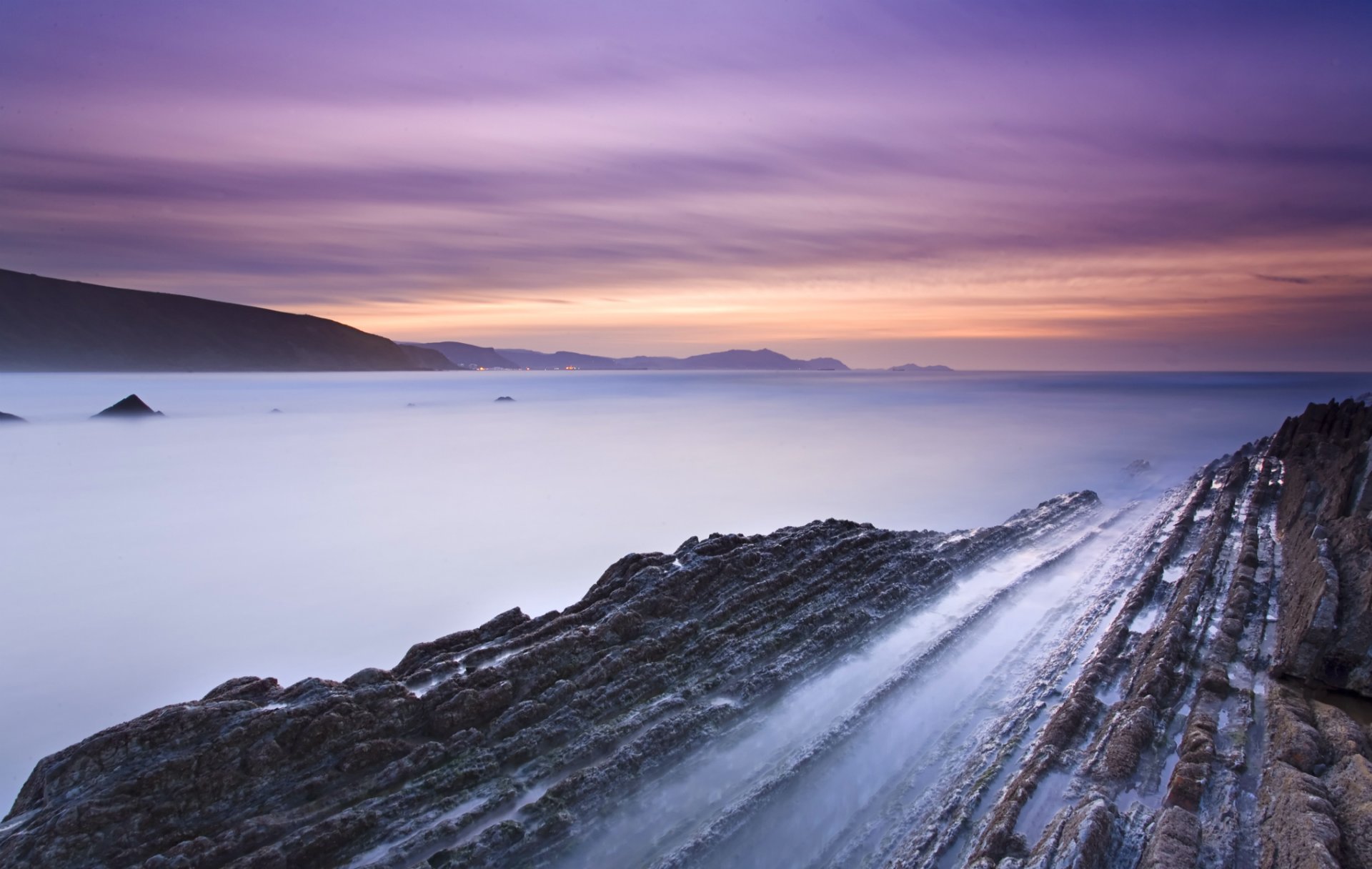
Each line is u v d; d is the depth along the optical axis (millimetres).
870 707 11836
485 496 63406
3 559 49469
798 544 18375
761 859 8641
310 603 39156
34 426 133750
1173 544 19812
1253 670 11164
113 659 33531
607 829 8906
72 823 7816
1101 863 6992
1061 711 10797
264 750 9000
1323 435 30641
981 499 46156
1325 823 6711
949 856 8219
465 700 10570
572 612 14859
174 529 57594
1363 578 11109
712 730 10844
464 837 8484
